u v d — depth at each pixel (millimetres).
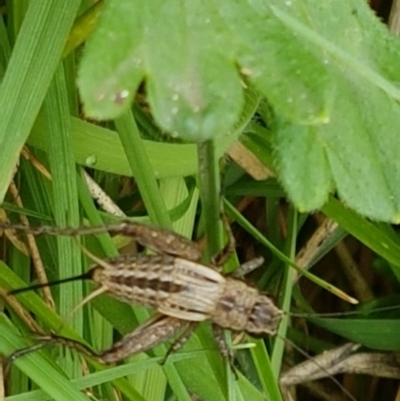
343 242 123
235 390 104
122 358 101
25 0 101
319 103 85
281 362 121
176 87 85
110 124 108
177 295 102
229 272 107
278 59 86
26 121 96
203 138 85
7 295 102
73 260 103
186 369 106
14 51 96
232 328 104
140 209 115
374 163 91
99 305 106
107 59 84
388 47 92
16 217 107
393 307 119
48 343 100
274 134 90
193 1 85
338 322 118
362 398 124
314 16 91
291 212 115
